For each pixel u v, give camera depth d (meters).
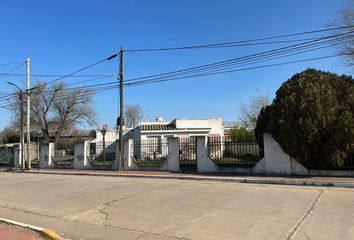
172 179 19.92
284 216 9.95
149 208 11.98
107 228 9.85
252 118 47.34
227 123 60.91
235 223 9.51
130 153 26.16
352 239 7.75
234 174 19.98
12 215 12.32
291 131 17.94
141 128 40.03
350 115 16.95
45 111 55.50
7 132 68.06
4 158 38.12
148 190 15.82
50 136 58.97
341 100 18.03
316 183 15.65
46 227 10.30
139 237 8.79
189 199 13.14
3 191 18.27
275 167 19.11
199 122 40.59
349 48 23.31
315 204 11.31
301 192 13.68
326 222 9.14
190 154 23.20
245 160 21.02
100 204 13.18
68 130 58.25
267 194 13.45
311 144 17.67
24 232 9.48
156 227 9.62
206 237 8.46
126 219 10.70
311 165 18.31
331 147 17.19
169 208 11.78
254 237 8.23
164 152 26.30
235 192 14.22
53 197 15.42
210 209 11.31
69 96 55.88
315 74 19.28
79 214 11.80
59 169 30.61
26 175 27.45
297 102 18.08
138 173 23.02
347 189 14.27
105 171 26.33
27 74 32.75
